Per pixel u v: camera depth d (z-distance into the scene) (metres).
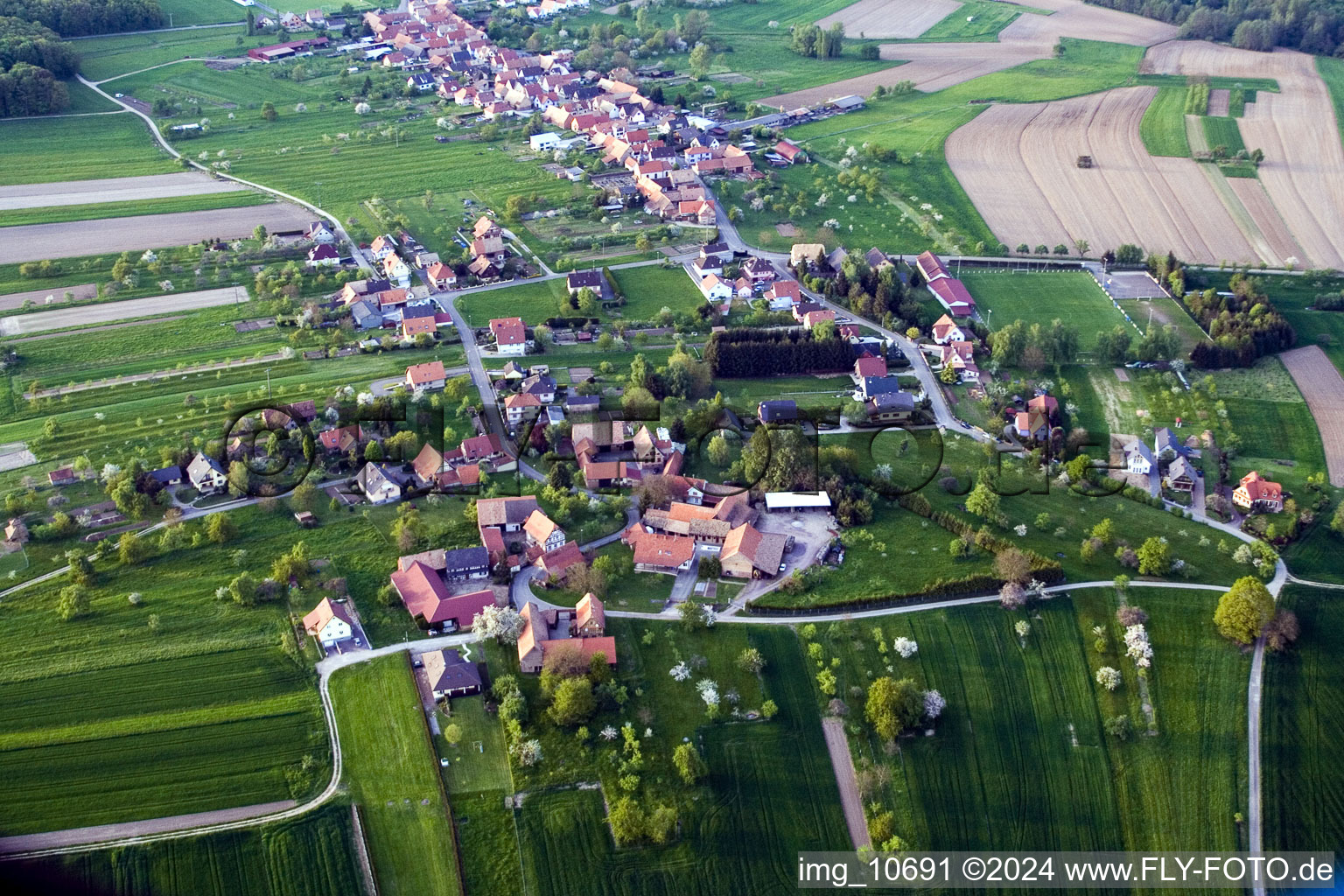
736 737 186.75
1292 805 183.00
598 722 186.50
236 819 168.88
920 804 180.62
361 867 164.88
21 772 173.62
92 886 159.50
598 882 166.75
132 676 190.25
